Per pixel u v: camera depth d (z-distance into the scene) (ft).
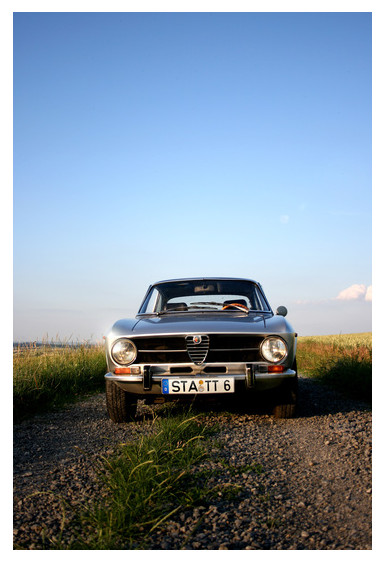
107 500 7.34
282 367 12.65
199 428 11.99
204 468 8.85
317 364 27.76
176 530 6.36
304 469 8.89
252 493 7.66
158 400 13.43
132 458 8.54
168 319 14.44
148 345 12.89
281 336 12.78
